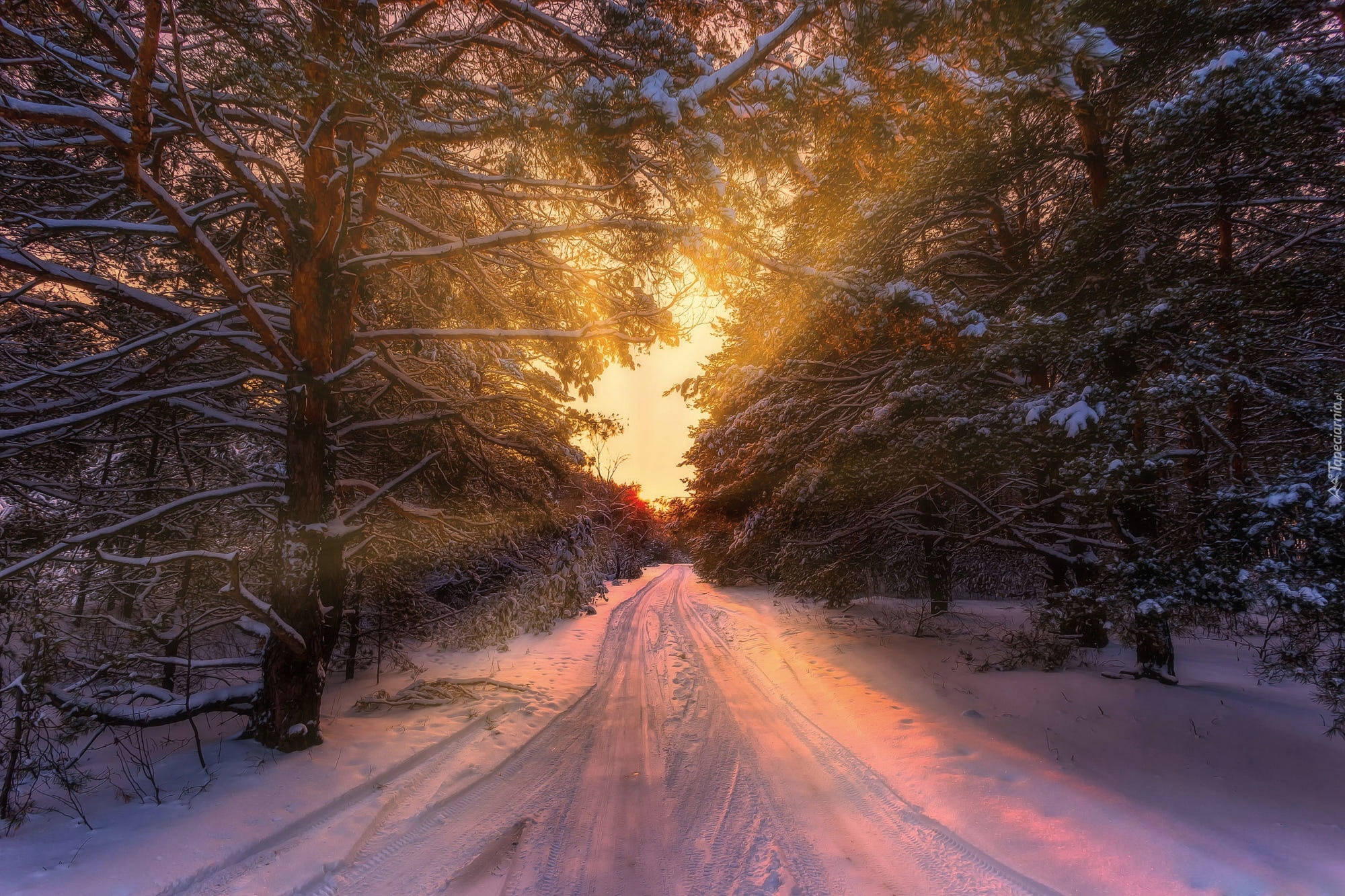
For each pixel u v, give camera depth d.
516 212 6.91
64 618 5.39
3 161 5.36
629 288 7.02
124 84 4.49
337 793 4.49
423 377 8.55
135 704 7.02
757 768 5.39
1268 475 5.62
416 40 5.15
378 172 5.70
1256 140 6.12
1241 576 4.94
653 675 9.90
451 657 11.16
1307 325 6.94
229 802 4.23
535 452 8.41
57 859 3.41
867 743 6.03
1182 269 7.27
